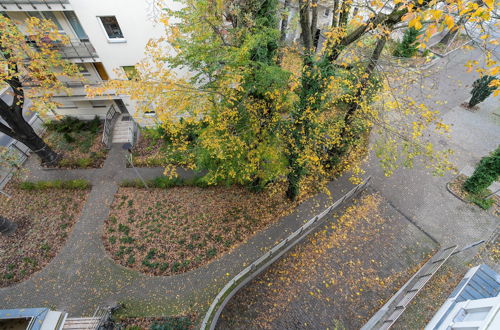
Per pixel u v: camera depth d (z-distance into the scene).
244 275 11.72
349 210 14.20
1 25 10.47
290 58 13.52
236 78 8.78
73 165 16.22
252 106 10.76
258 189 14.52
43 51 12.47
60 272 11.85
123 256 12.34
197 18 9.14
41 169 16.11
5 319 7.73
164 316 10.61
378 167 16.31
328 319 10.74
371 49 13.01
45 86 13.30
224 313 10.80
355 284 11.63
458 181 15.47
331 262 12.30
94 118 19.48
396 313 10.16
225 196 14.73
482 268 10.41
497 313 6.82
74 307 10.88
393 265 12.19
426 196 14.87
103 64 14.91
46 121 17.94
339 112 16.83
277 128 11.15
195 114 10.13
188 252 12.48
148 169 16.16
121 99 18.25
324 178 15.14
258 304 11.08
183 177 15.50
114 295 11.20
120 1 12.22
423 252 12.61
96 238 12.98
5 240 12.84
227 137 10.99
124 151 17.17
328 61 10.84
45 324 7.71
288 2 12.87
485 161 13.37
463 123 19.09
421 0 6.18
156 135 15.89
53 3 12.18
